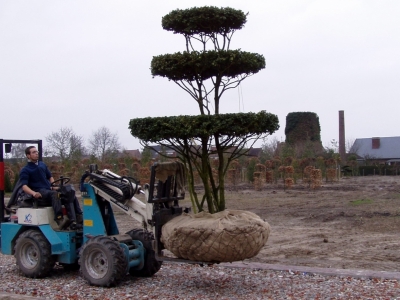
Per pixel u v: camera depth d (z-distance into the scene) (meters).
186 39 7.86
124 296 7.25
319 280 8.03
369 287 7.50
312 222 15.79
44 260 8.41
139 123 7.25
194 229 6.72
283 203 20.84
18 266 8.74
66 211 8.69
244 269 8.94
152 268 8.34
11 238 8.95
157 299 7.07
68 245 8.41
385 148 67.75
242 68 7.75
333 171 32.78
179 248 6.92
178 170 7.86
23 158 31.69
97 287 7.77
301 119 48.66
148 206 7.71
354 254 10.98
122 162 31.28
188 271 8.92
